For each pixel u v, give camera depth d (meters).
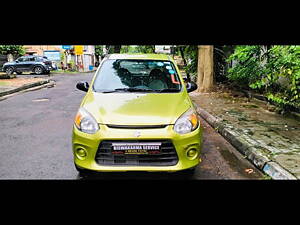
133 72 4.37
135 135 3.03
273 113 6.96
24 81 15.30
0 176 3.57
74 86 14.45
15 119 6.76
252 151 4.28
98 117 3.21
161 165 3.09
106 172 3.34
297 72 5.52
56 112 7.62
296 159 3.93
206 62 10.87
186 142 3.13
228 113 6.98
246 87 10.38
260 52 8.72
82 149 3.17
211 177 3.63
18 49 23.77
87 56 41.91
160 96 3.78
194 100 9.09
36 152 4.45
